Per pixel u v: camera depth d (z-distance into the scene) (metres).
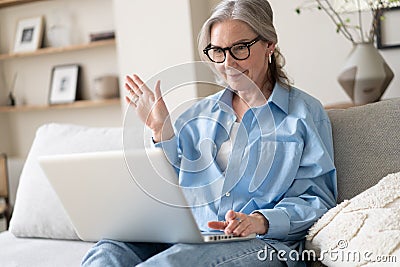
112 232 2.05
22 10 5.32
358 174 2.31
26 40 5.23
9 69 5.47
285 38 4.00
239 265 1.91
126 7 4.38
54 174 1.99
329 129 2.33
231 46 2.16
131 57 4.41
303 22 3.94
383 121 2.35
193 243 1.96
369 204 1.99
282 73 2.37
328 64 3.91
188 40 4.18
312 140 2.23
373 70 3.23
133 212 1.93
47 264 2.35
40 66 5.33
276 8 4.01
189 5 4.15
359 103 3.27
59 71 5.18
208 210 2.22
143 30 4.34
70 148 2.72
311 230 2.07
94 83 4.98
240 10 2.17
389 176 2.10
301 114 2.26
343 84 3.33
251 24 2.16
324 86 3.94
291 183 2.21
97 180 1.92
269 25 2.22
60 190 2.02
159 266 1.84
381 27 3.70
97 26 5.02
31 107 5.17
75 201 2.02
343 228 1.94
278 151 2.23
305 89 3.99
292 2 3.96
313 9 3.90
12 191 5.28
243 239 2.00
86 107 5.16
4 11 5.41
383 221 1.87
